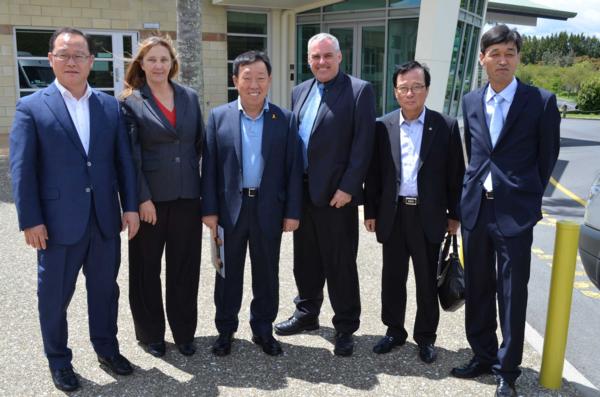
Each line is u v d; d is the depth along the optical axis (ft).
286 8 51.67
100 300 11.81
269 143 12.37
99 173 11.27
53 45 10.73
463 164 12.52
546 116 10.88
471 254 11.75
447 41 38.34
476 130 11.49
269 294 12.98
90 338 11.98
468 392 11.44
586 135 62.49
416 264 12.60
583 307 16.74
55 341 11.37
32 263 18.54
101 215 11.34
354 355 12.91
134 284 12.56
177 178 12.02
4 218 23.79
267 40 53.16
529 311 16.39
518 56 10.94
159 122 11.73
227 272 12.78
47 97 10.91
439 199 12.35
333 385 11.63
